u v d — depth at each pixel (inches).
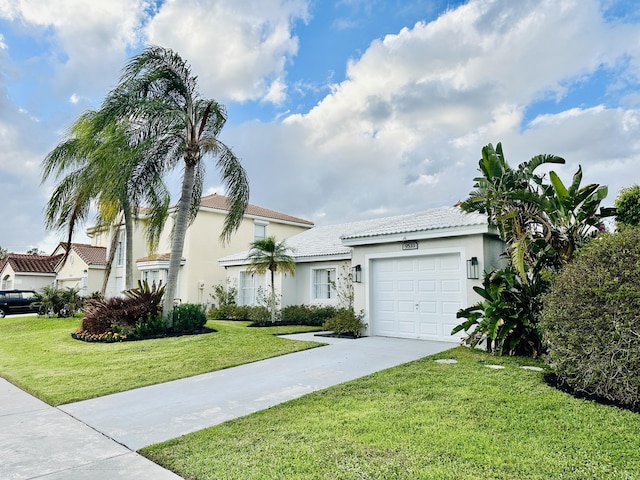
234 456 160.2
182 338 461.1
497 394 225.6
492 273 350.9
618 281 214.8
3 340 542.0
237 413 216.5
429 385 249.4
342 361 332.2
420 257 450.0
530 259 349.4
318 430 183.0
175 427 199.3
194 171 523.8
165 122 466.0
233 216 534.0
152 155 484.4
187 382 289.1
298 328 571.8
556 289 248.2
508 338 342.0
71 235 575.5
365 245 494.0
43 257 1375.5
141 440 183.9
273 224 1035.9
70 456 167.6
